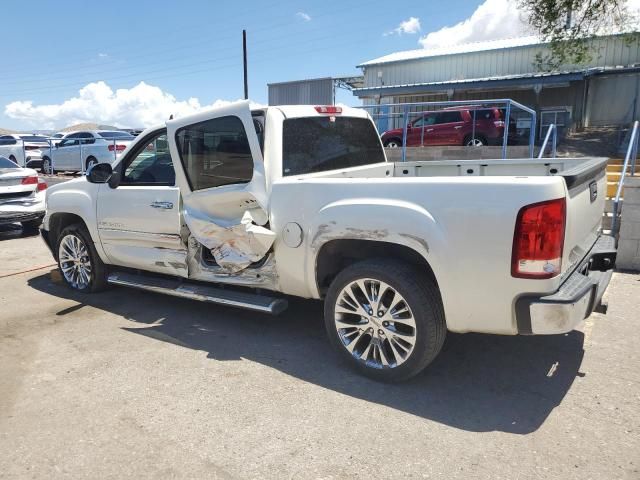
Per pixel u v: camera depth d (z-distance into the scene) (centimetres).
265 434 296
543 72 1911
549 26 1398
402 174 559
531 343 414
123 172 512
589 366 372
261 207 398
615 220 657
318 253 372
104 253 541
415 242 322
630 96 1852
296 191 379
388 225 331
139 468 268
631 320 455
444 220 313
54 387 357
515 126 1549
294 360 393
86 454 281
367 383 355
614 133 1752
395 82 2336
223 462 271
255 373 372
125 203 500
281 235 389
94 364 393
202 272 457
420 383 353
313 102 2683
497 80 1861
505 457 270
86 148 1678
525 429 296
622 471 256
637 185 590
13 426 310
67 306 536
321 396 338
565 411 314
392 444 284
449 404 325
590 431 292
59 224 603
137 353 412
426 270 352
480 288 308
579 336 425
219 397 339
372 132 534
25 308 533
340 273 361
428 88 1977
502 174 511
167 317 495
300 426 303
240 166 411
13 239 967
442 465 264
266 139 402
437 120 1546
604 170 420
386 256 360
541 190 287
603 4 1337
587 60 1505
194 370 379
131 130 1838
